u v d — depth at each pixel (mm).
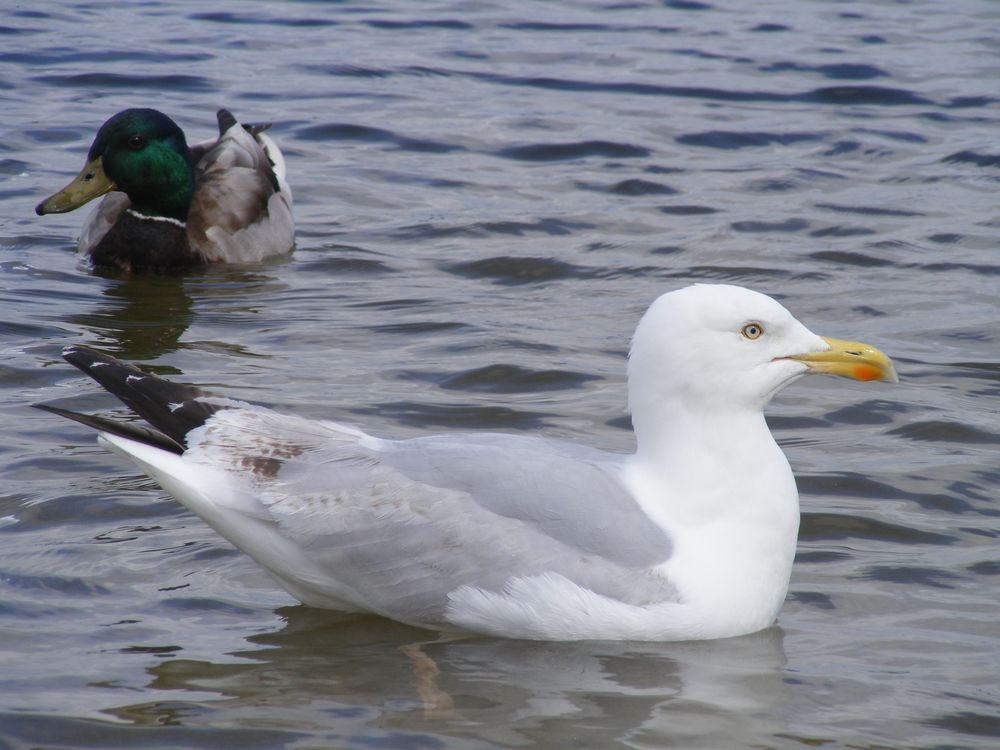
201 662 8633
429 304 15773
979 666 8711
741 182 20578
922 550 10367
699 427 9211
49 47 26516
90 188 17953
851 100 24906
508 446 9422
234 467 9336
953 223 18766
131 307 15734
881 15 31516
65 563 9773
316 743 7734
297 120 22984
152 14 29781
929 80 26031
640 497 9203
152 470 9406
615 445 11961
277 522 9188
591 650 8938
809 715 8141
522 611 8945
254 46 27469
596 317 15375
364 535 9117
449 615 9109
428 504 9094
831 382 13680
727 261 17328
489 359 13891
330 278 16891
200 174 18422
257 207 18078
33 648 8664
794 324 9273
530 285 16547
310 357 14000
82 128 21969
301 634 9125
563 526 9008
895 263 17297
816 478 11492
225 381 13195
